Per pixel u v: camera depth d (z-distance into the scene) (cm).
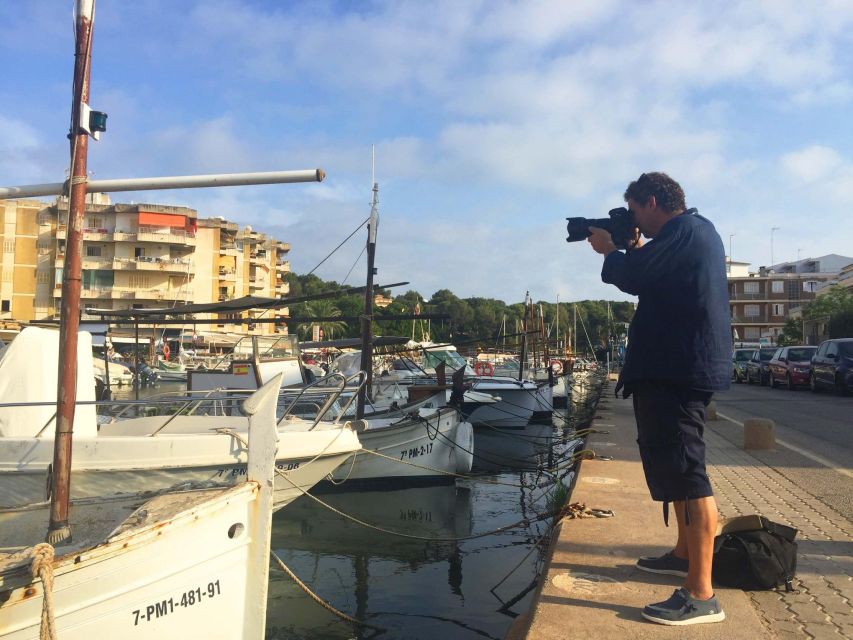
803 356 2859
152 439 739
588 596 393
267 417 424
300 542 916
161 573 375
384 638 594
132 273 7281
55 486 422
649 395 356
